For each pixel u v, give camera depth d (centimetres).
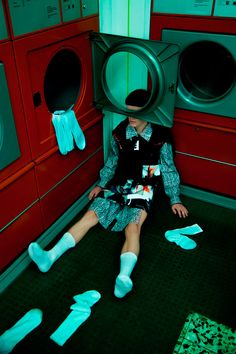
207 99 204
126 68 219
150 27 195
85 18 181
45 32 156
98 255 200
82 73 197
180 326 163
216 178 227
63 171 202
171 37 191
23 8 140
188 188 242
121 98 232
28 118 161
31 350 154
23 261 191
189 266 193
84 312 168
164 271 190
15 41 141
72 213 225
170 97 183
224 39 177
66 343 157
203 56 202
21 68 148
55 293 179
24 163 168
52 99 190
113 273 189
